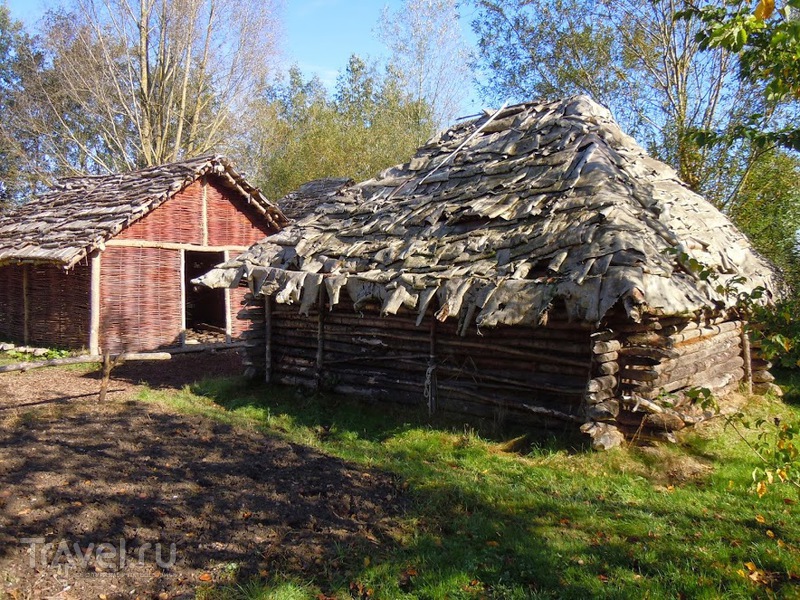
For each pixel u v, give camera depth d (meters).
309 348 10.12
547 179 8.19
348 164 30.00
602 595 4.07
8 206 35.31
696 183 16.30
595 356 6.69
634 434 6.77
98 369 12.52
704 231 8.66
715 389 8.50
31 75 34.78
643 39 19.45
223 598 3.99
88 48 30.16
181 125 29.92
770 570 4.46
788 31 4.10
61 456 6.12
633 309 5.87
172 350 14.66
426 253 8.13
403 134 30.70
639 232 6.79
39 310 14.84
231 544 4.66
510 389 7.67
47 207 16.83
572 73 20.34
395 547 4.77
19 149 32.81
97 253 13.33
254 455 6.71
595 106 9.81
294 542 4.75
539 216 7.67
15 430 7.04
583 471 6.34
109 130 34.28
